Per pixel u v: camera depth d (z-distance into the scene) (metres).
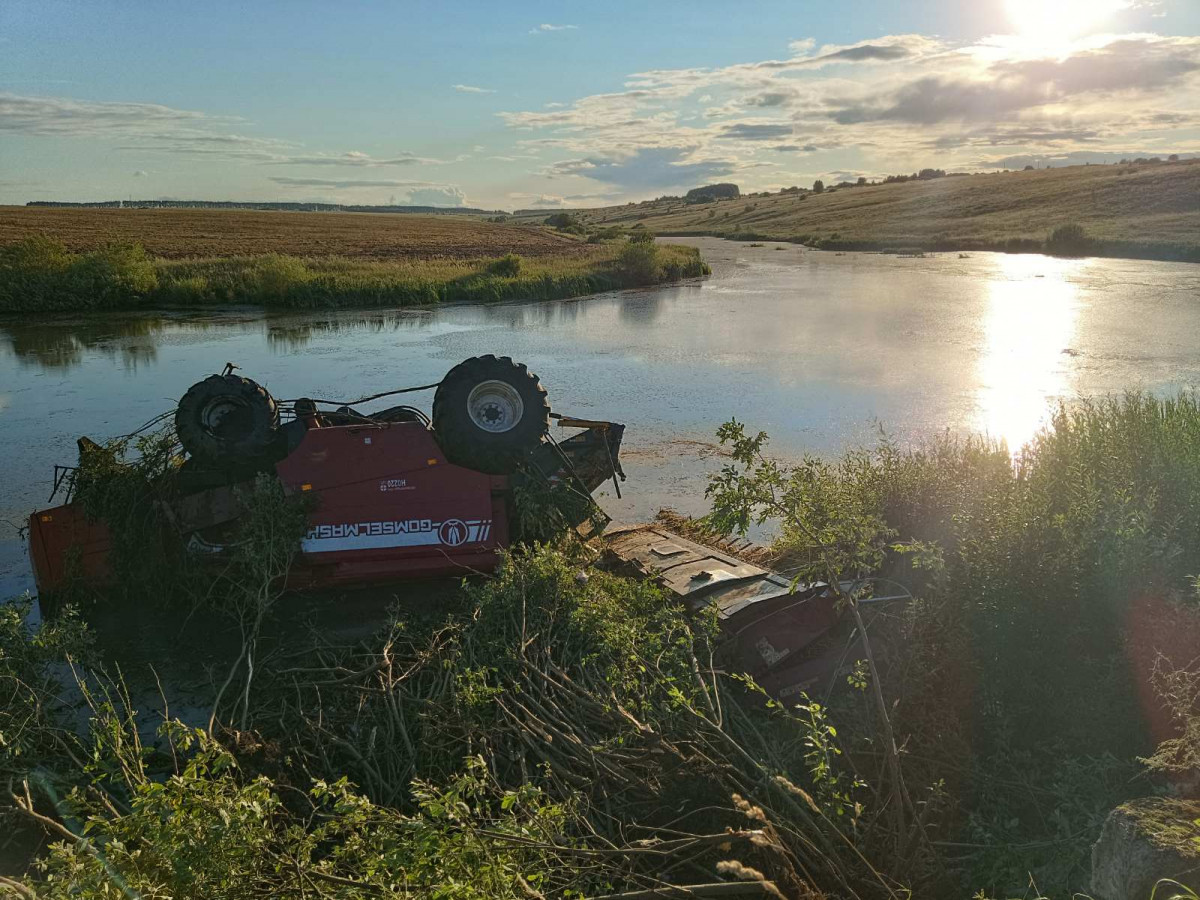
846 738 4.90
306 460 7.91
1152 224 66.94
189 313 33.62
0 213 102.38
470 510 8.02
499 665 5.83
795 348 23.69
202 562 7.98
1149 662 4.75
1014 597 5.11
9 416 16.80
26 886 3.44
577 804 4.20
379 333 28.03
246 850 3.32
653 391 18.31
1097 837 3.85
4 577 9.28
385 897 3.21
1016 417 15.39
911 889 3.82
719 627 6.04
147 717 6.32
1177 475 7.50
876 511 7.79
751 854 3.75
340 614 7.84
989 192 112.94
